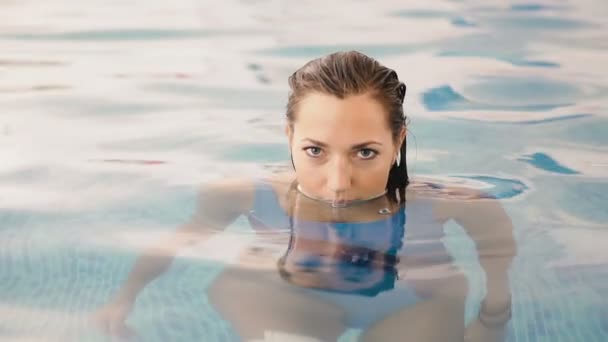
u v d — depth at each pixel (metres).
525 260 1.84
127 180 2.35
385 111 1.83
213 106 3.09
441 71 3.58
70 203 2.19
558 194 2.23
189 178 2.34
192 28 4.54
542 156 2.54
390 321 1.52
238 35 4.35
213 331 1.54
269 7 5.15
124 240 1.96
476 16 4.84
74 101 3.17
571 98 3.17
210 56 3.89
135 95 3.25
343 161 1.83
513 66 3.67
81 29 4.55
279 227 1.93
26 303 1.67
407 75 3.51
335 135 1.79
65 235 2.00
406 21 4.70
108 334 1.55
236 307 1.57
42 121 2.93
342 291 1.61
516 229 2.00
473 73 3.54
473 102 3.12
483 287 1.67
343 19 4.77
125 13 4.99
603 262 1.83
